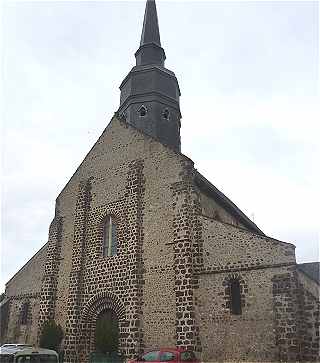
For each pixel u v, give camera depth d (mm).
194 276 17828
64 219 24125
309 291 16250
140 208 20688
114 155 23172
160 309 18109
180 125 26500
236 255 17359
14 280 26328
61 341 20703
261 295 16281
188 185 19438
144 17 29672
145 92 25156
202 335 16812
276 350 15281
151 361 14844
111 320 19953
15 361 13383
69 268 22547
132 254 19797
